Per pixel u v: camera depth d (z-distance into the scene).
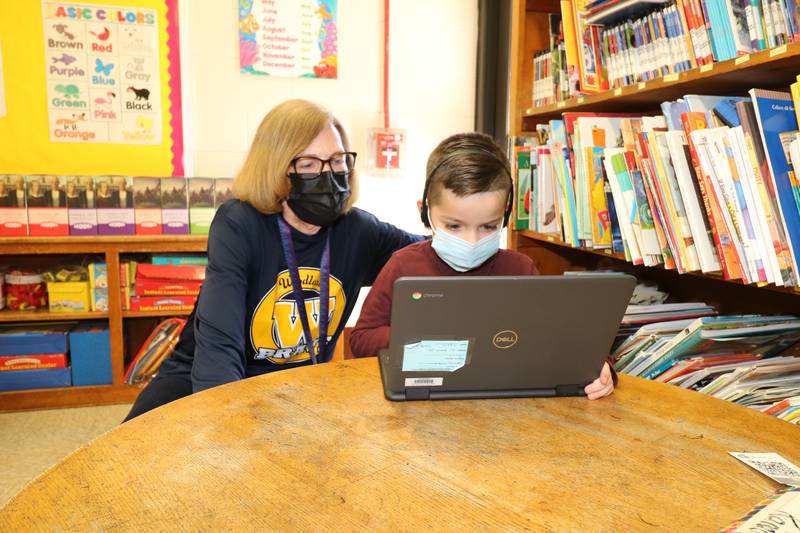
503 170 1.13
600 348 0.91
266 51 2.81
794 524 0.57
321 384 0.99
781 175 1.11
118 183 2.53
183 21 2.69
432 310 0.83
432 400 0.92
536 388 0.95
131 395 2.62
